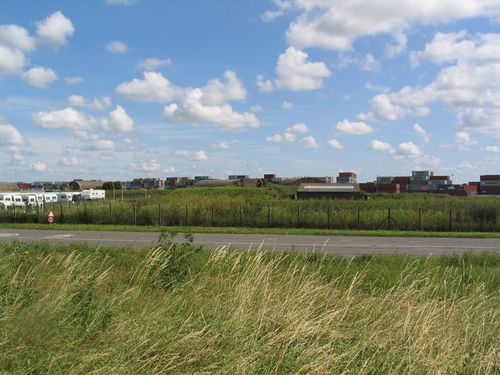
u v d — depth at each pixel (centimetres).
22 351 477
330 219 3038
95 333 539
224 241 2178
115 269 1045
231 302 615
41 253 1122
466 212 3033
